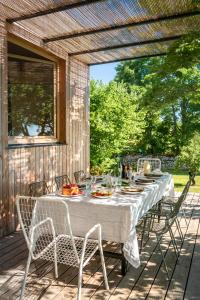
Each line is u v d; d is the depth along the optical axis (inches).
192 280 110.0
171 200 168.9
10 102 183.8
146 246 142.1
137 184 147.0
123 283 107.7
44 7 148.1
